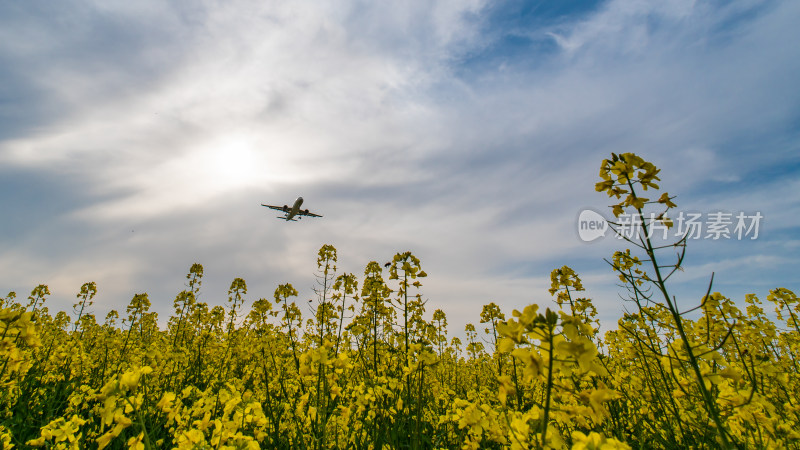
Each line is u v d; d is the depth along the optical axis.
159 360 6.33
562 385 1.77
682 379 2.51
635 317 4.93
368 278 7.92
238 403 2.83
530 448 1.91
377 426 4.34
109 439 2.14
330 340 3.34
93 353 9.13
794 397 4.15
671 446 3.40
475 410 2.53
